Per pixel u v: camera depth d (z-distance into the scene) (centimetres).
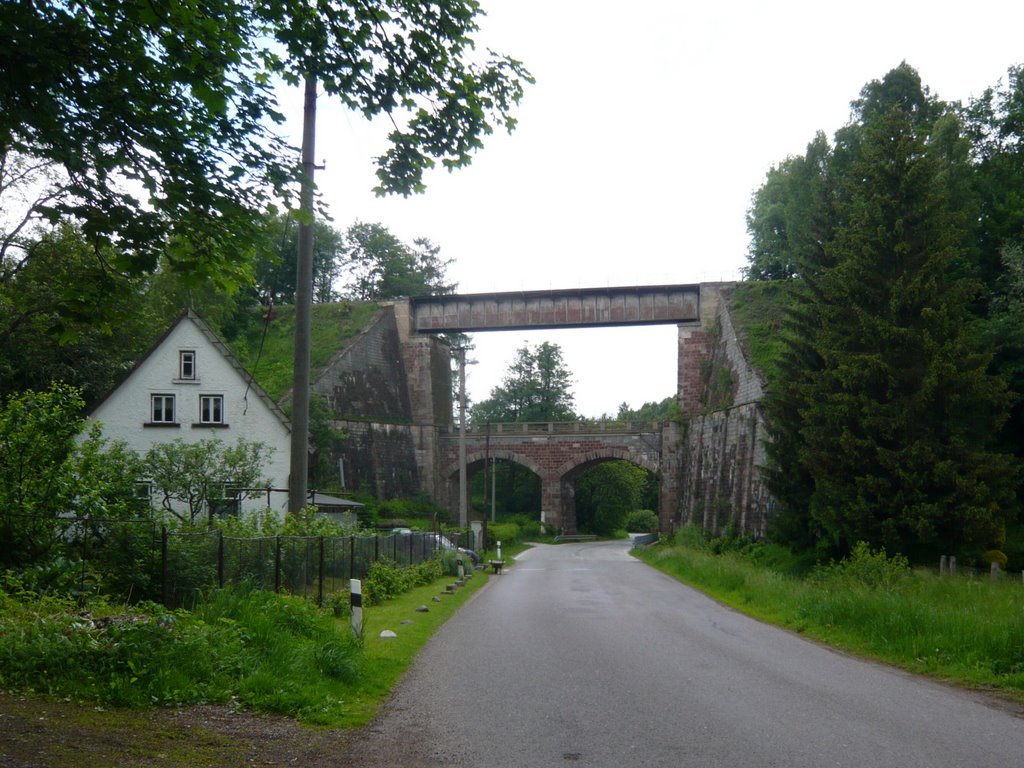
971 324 3475
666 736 779
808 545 3594
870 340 3122
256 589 1294
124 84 873
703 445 5916
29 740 630
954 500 2884
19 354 3594
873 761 694
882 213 3219
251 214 988
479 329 6894
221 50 934
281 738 740
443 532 4544
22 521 1352
